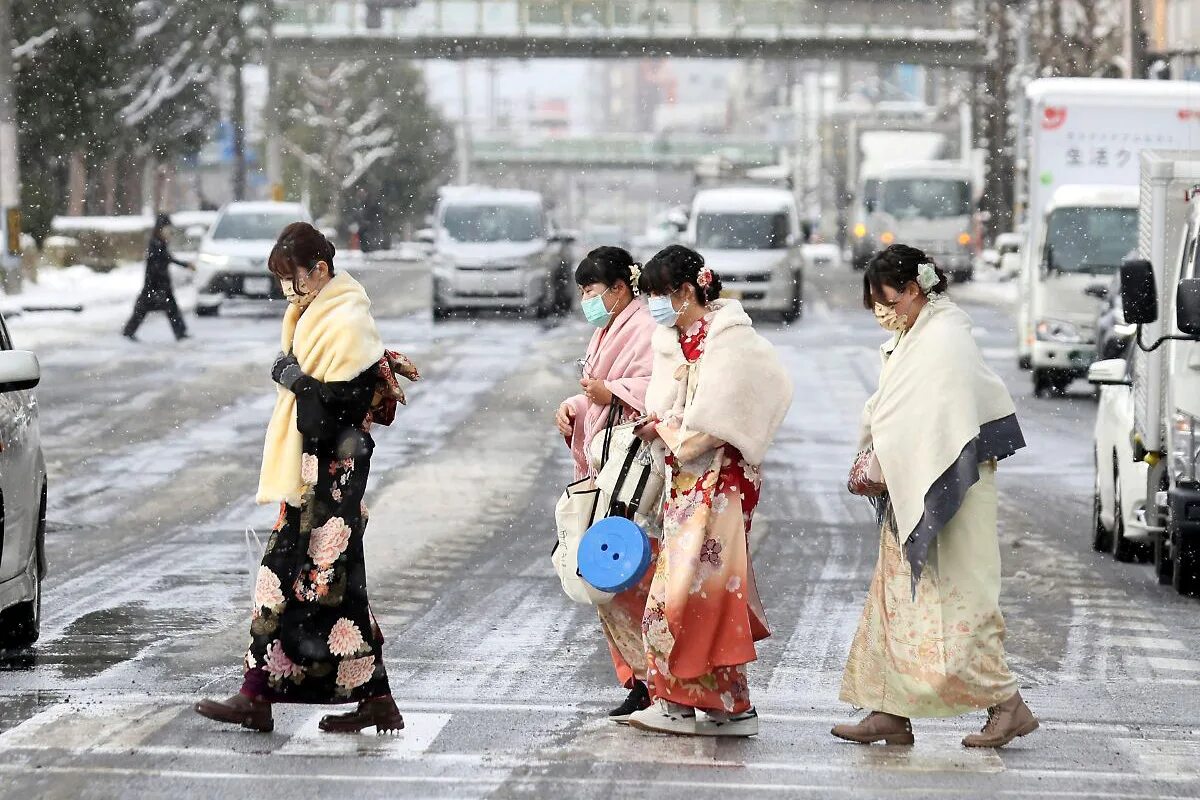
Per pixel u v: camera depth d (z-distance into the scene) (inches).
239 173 4847.4
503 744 560.7
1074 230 2000.5
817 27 5526.6
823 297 3582.7
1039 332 1983.3
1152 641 771.4
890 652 557.9
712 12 5669.3
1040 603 868.0
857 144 5310.0
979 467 552.7
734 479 568.4
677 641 564.7
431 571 929.5
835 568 953.5
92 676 669.9
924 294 557.6
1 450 688.4
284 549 556.1
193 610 818.2
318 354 545.6
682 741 568.1
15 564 705.0
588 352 611.5
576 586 594.2
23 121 3732.8
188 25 4365.2
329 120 6692.9
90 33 3769.7
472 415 1664.6
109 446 1450.5
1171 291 911.0
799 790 507.2
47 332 2571.4
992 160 5088.6
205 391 1831.9
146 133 4347.9
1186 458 878.4
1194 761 551.8
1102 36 4188.0
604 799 494.6
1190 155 933.2
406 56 5718.5
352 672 557.0
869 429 564.1
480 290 2763.3
